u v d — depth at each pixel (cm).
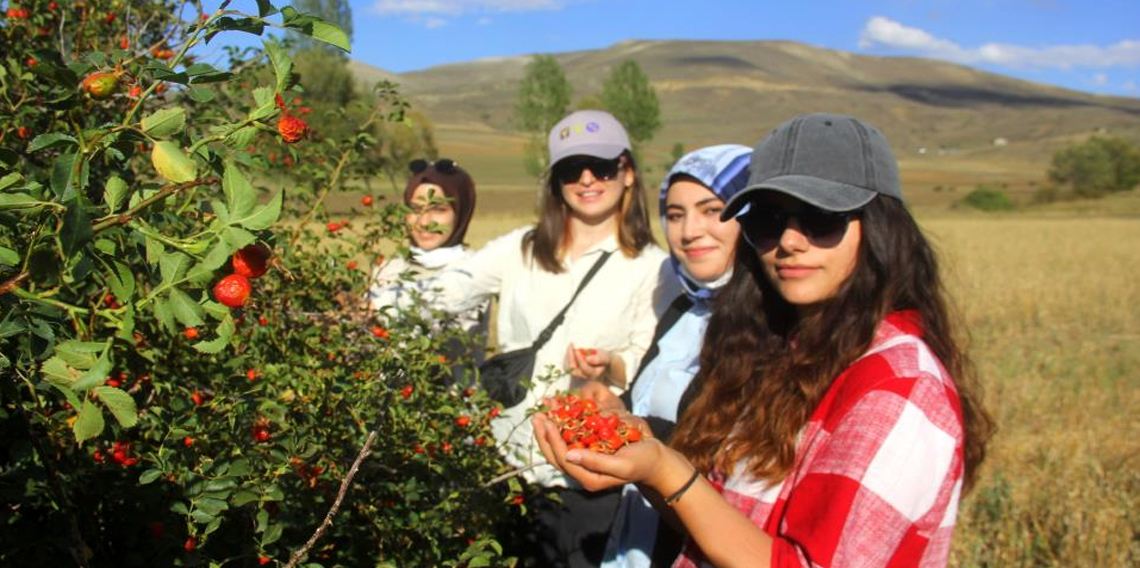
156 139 114
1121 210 6919
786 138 193
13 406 154
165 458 164
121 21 243
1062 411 774
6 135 175
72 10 231
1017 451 630
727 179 277
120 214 111
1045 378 923
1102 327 1320
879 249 185
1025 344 1157
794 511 172
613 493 302
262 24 113
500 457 272
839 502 163
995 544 480
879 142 193
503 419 320
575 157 321
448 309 340
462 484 233
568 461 176
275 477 175
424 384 227
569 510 304
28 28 212
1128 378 932
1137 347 1145
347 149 247
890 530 162
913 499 164
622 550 255
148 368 193
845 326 182
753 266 211
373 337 240
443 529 221
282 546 191
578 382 330
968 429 192
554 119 4525
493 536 245
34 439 152
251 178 220
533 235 340
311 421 202
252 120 115
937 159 19762
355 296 270
